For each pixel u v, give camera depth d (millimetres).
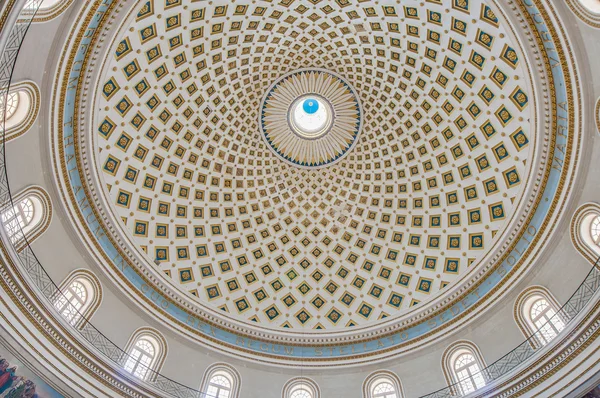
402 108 26938
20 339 15336
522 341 20234
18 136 17078
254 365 23766
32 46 15633
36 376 15648
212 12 22469
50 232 19359
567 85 17984
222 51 24750
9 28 11633
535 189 21422
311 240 29250
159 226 25828
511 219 22938
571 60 17203
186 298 25000
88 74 19031
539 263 20984
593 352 16156
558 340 17156
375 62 26094
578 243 19203
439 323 23953
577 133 18578
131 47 21453
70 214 20453
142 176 25156
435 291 25609
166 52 22922
